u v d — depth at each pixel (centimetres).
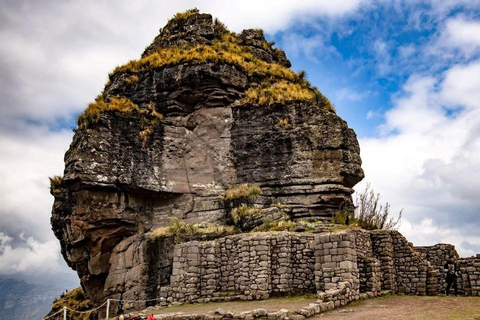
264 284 1823
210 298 1905
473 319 1264
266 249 1872
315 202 2498
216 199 2620
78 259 2525
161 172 2656
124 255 2469
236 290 1933
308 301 1639
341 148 2569
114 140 2577
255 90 2880
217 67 2855
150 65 2953
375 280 1867
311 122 2647
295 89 2900
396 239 2039
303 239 1920
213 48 3100
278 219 2303
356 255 1797
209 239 2261
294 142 2630
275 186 2602
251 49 3356
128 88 2939
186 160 2747
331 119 2619
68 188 2517
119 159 2555
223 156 2734
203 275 1984
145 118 2744
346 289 1641
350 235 1755
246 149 2709
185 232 2347
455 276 1839
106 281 2467
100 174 2459
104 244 2520
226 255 2008
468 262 1803
